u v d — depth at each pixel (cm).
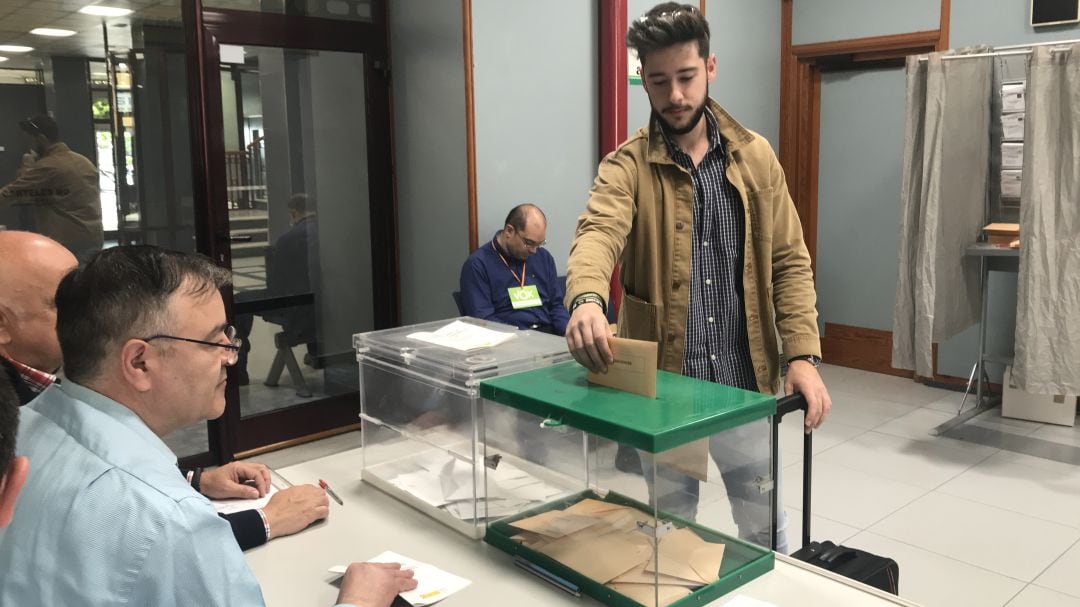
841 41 532
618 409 132
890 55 517
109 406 112
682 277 193
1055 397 434
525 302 389
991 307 490
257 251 404
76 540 100
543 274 402
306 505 163
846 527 326
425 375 163
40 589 100
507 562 145
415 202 444
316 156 422
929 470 381
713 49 512
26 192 344
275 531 156
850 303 560
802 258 199
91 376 112
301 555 149
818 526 327
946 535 318
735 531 139
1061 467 381
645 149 192
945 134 407
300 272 422
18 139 339
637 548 128
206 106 377
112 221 364
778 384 204
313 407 429
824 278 571
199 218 384
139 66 361
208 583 104
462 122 407
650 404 135
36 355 172
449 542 154
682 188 190
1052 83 371
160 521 101
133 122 363
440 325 199
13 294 167
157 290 111
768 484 142
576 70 441
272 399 417
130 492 102
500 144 416
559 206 445
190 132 378
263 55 396
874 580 168
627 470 130
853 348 562
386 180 451
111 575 100
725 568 135
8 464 76
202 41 374
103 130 357
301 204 419
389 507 171
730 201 192
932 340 419
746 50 536
